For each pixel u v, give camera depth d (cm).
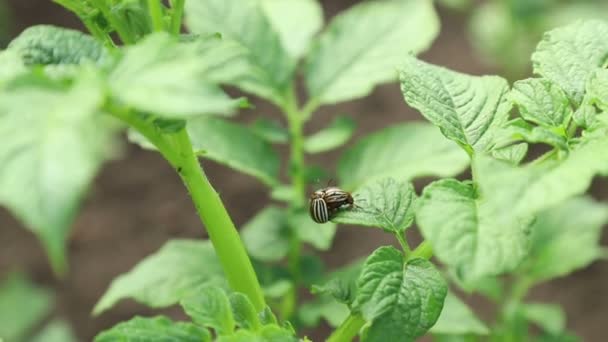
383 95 118
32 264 99
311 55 61
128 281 54
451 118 42
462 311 54
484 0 130
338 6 132
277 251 57
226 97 33
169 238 101
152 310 95
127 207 106
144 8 41
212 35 41
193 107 32
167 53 34
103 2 41
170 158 41
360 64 61
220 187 107
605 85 41
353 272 57
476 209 36
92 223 104
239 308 41
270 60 60
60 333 80
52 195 30
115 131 104
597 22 44
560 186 34
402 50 61
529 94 41
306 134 111
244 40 60
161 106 32
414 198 43
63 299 96
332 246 101
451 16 133
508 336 64
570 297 98
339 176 58
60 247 30
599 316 96
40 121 32
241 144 58
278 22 65
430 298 40
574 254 63
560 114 41
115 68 34
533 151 97
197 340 40
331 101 60
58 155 31
